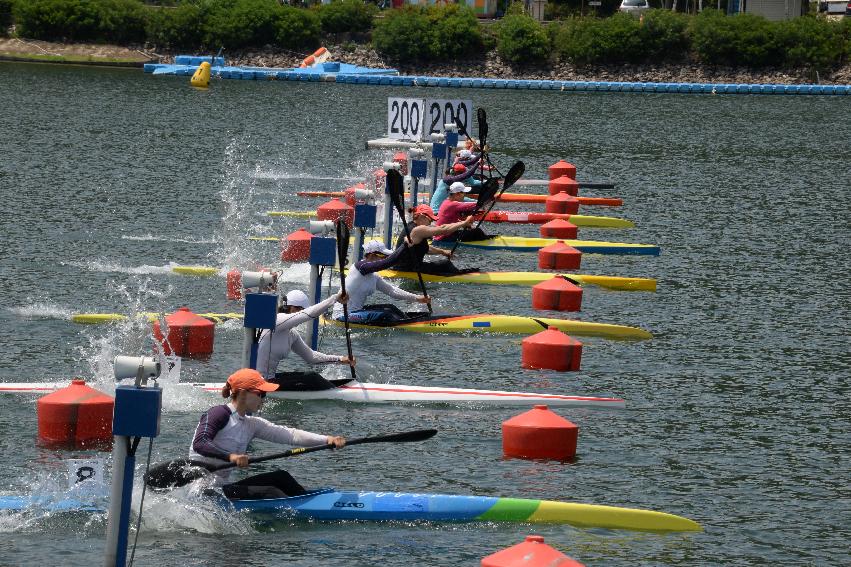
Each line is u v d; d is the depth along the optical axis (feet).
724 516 54.39
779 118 303.89
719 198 168.25
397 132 153.48
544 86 378.73
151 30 412.77
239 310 92.43
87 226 125.70
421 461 60.34
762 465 61.57
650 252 123.95
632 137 253.44
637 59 408.05
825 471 60.95
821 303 102.22
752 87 379.35
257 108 281.95
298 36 412.98
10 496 53.11
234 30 410.93
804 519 54.39
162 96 301.43
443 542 50.26
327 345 83.15
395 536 50.72
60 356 76.89
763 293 105.81
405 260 106.11
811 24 403.34
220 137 222.28
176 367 70.74
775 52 405.18
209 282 102.37
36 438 61.36
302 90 338.75
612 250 123.95
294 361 78.28
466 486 56.95
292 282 102.94
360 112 280.72
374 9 441.27
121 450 42.83
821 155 227.81
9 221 126.31
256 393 51.16
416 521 52.26
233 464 50.78
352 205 145.48
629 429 66.85
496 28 417.49
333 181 172.65
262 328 66.03
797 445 65.05
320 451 61.52
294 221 137.28
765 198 169.07
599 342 87.51
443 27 409.49
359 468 59.06
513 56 405.80
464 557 48.75
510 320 89.20
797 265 119.34
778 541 51.70
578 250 122.01
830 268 118.01
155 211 138.00
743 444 64.90
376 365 78.38
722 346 86.84
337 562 47.93
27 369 73.67
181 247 116.88
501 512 52.65
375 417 67.56
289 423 65.67
